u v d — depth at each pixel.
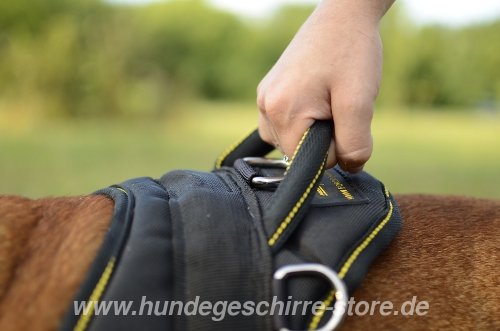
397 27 10.42
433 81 10.59
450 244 1.01
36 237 0.88
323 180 1.02
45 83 7.65
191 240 0.82
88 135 6.83
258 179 0.95
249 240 0.83
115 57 8.30
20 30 8.48
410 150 6.35
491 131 8.38
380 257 0.97
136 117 8.17
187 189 0.93
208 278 0.79
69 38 7.90
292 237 0.87
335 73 0.93
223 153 1.18
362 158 0.96
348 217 0.90
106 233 0.83
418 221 1.08
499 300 0.94
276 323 0.77
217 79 12.57
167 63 9.92
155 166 4.92
